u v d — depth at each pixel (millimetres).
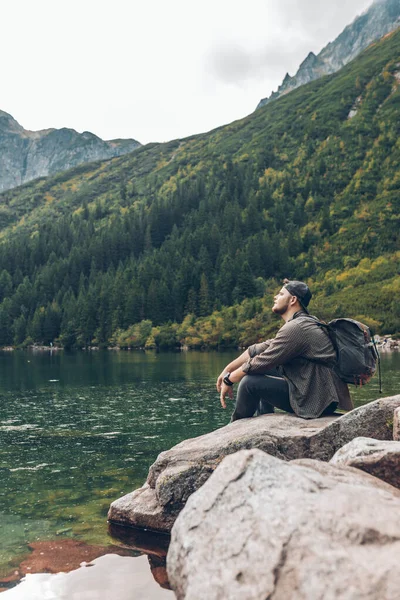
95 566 4047
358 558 2193
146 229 196250
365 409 4754
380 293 109062
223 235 171250
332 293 122688
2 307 153000
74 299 144375
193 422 14320
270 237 167000
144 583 3689
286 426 5047
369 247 148000
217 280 136250
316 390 5172
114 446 10570
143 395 22391
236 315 112250
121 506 5246
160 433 12398
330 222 167375
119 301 133875
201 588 2342
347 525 2355
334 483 2746
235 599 2223
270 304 114875
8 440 11422
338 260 146750
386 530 2326
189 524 2723
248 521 2539
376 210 166125
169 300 131125
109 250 181875
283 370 5367
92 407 18062
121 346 121250
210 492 2848
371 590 2051
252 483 2760
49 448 10352
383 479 3512
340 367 5094
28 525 5180
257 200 197500
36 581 3742
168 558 2707
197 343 107062
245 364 5418
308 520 2414
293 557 2275
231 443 4969
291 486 2666
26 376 36156
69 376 35844
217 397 21344
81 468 8273
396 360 46906
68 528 5082
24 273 187500
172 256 159625
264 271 147000
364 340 5098
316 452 4812
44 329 140000
